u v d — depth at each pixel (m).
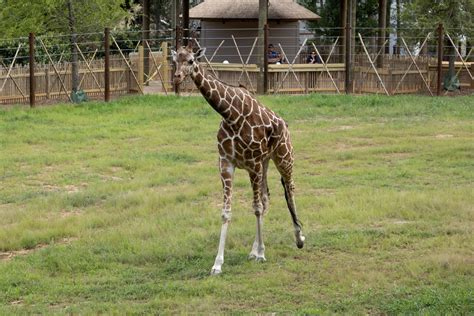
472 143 17.81
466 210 11.82
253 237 10.92
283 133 9.84
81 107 23.84
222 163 9.57
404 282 8.89
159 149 18.09
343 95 25.48
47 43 27.30
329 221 11.62
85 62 26.23
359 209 12.16
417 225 11.20
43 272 9.72
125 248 10.55
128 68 27.55
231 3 31.61
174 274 9.49
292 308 8.27
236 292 8.77
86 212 12.87
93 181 15.29
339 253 10.15
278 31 31.34
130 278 9.38
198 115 22.69
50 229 11.55
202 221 11.78
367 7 35.84
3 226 12.02
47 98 25.62
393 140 18.69
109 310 8.28
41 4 26.14
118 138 19.55
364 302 8.31
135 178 15.20
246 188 14.25
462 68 28.64
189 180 15.00
